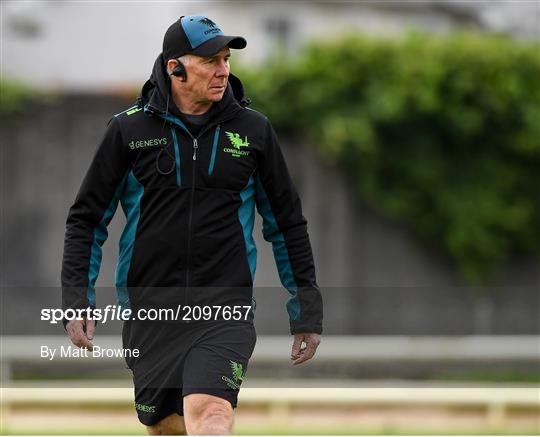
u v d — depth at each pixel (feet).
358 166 178.40
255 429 111.34
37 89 174.60
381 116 177.88
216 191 49.26
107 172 49.70
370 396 119.85
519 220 181.27
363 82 179.22
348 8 274.57
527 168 183.83
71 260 50.16
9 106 173.47
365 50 179.83
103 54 247.09
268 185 50.93
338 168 178.60
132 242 49.85
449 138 181.57
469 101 181.57
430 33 191.52
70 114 174.60
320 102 177.88
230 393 47.75
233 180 49.42
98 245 51.06
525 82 182.91
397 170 179.83
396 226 179.93
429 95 178.70
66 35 246.68
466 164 182.09
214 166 49.14
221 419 45.52
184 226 49.01
